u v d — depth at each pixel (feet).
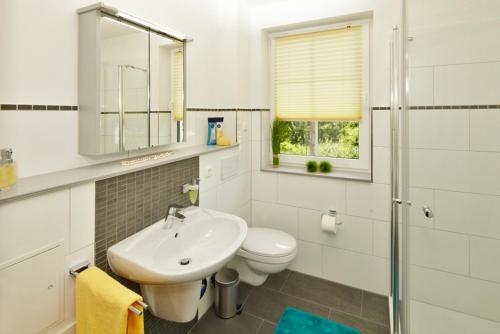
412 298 5.16
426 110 5.45
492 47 5.26
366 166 7.75
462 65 5.37
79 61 4.03
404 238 4.63
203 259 4.81
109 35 4.09
